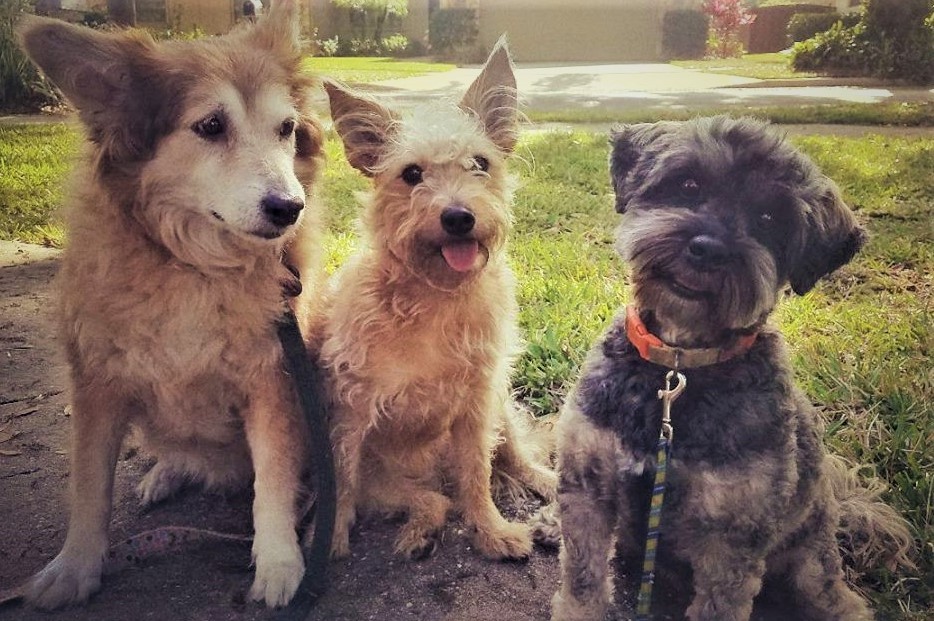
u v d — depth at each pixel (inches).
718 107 128.0
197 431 29.2
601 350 24.9
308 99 30.6
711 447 22.0
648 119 113.3
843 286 49.8
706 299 22.5
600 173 78.1
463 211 28.0
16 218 65.7
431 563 28.6
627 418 22.9
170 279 26.5
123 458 35.3
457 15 252.8
